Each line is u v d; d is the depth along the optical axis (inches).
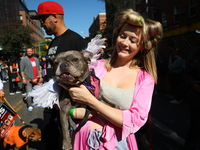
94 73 79.7
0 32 1190.9
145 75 73.9
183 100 272.2
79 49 100.4
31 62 249.0
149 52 76.4
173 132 163.6
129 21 72.2
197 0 520.4
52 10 105.0
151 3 762.8
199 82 103.4
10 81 365.7
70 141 73.3
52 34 113.0
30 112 239.9
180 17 605.0
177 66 258.7
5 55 1200.2
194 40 296.0
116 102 71.5
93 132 67.7
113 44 87.5
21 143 123.3
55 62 76.1
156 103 263.0
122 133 63.5
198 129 106.7
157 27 73.0
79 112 69.1
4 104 125.9
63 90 75.0
